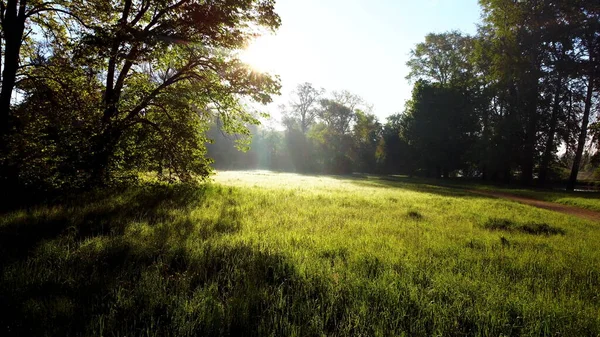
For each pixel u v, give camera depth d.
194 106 16.14
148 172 14.77
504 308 3.55
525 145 37.94
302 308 3.34
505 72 38.09
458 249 6.18
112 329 2.85
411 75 55.28
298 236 6.50
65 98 12.21
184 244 5.38
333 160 70.69
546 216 12.94
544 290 4.30
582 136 35.66
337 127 74.75
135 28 12.15
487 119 46.56
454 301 3.67
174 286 3.79
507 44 38.44
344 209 11.25
